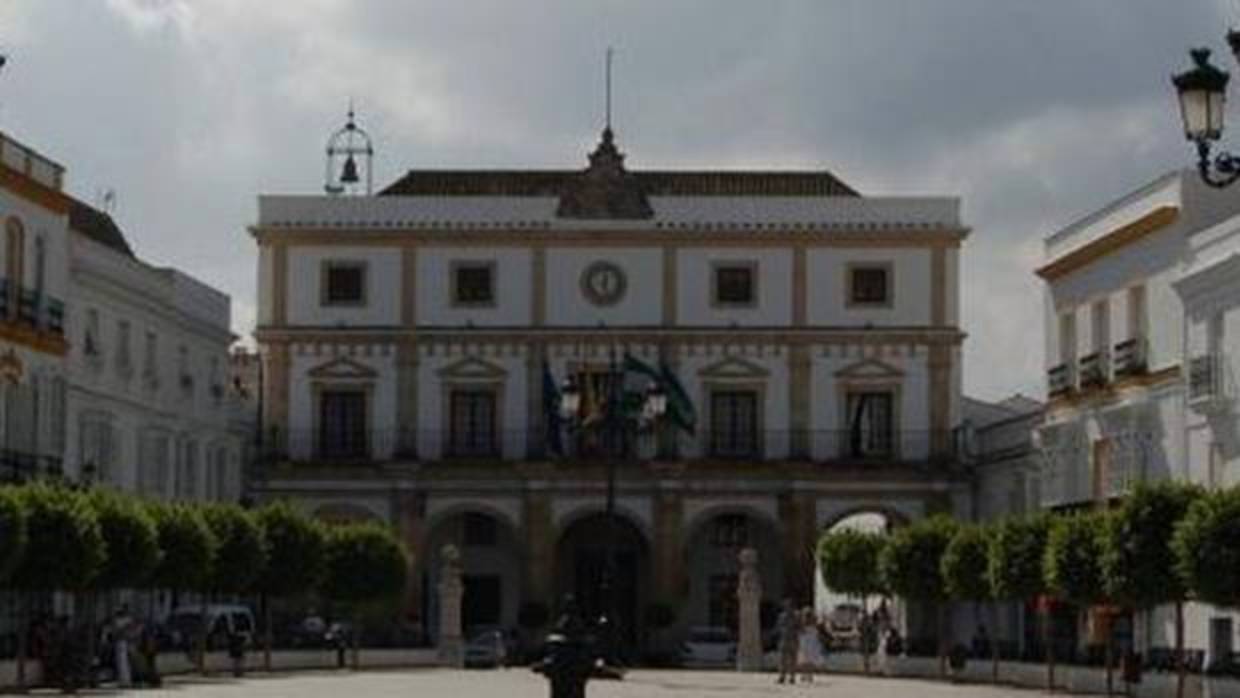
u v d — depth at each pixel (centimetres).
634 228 9056
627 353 9012
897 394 9012
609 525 6353
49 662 5428
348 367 9012
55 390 6775
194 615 7056
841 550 7812
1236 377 5694
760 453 8962
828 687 5984
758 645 7456
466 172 9469
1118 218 6688
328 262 9044
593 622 8425
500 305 9044
